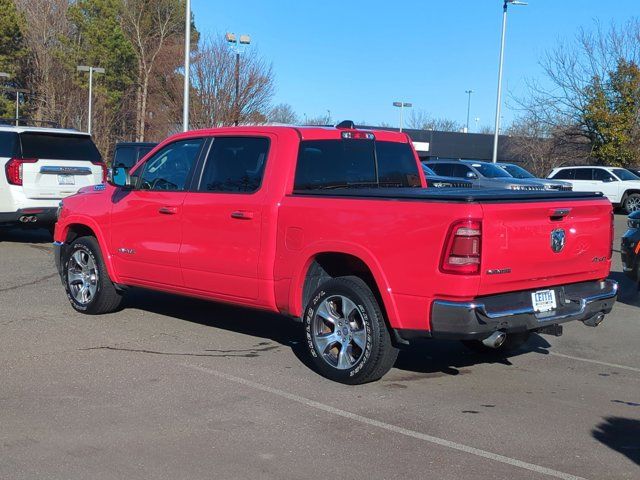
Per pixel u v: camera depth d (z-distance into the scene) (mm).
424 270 5414
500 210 5352
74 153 13789
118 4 49625
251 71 34000
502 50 32781
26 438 4812
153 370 6355
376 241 5676
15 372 6211
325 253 6090
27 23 51125
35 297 9320
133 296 9531
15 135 13148
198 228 6953
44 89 51625
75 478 4242
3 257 12547
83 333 7566
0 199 13117
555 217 5785
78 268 8422
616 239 18391
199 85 33438
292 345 7301
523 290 5703
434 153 50906
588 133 37438
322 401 5660
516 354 7367
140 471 4348
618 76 36000
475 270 5273
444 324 5352
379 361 5824
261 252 6469
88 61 49938
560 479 4371
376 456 4641
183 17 50125
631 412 5621
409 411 5496
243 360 6734
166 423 5121
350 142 6957
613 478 4395
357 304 5863
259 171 6609
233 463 4484
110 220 7887
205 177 7039
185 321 8219
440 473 4406
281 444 4797
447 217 5297
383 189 6465
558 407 5695
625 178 27281
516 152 43031
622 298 10578
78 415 5238
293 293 6289
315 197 6152
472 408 5613
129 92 51906
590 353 7469
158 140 44062
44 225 13867
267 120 35406
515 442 4934
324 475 4344
